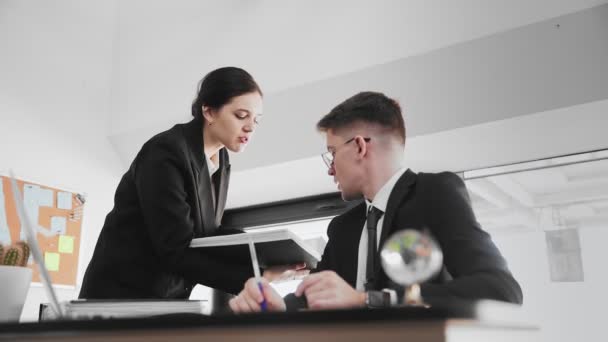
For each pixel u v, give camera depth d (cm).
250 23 296
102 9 347
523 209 288
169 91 318
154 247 177
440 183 133
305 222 344
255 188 328
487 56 227
